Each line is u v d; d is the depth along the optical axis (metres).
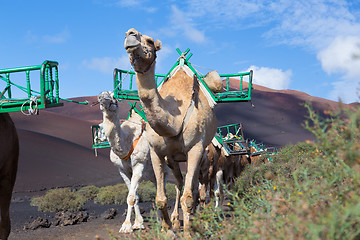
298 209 2.56
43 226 9.66
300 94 126.69
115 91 8.05
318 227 2.26
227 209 10.84
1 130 4.98
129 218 8.34
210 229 4.25
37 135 46.94
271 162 12.31
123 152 8.43
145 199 17.09
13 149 5.27
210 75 6.93
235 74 7.48
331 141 2.88
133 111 9.34
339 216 2.43
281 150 13.34
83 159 42.62
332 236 2.22
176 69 6.61
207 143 6.32
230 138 11.63
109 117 8.10
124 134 8.48
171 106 5.59
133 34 4.93
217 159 9.90
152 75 5.18
